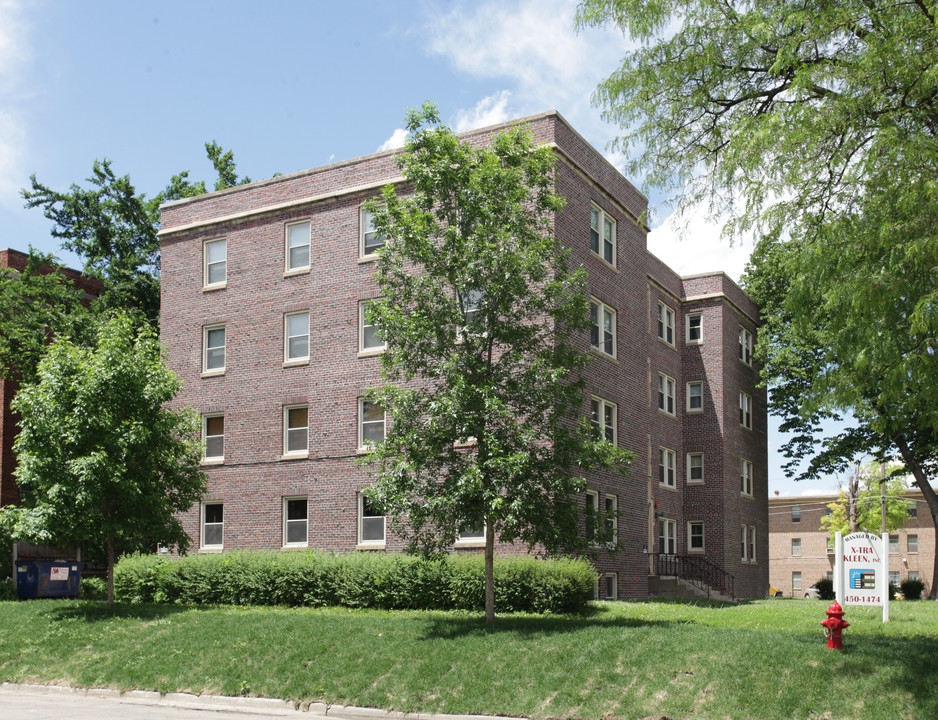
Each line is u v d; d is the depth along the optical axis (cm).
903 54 1314
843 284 1316
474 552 2434
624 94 1648
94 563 3359
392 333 1783
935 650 1338
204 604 2403
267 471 2875
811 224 1409
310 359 2859
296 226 2989
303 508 2817
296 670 1514
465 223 1828
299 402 2862
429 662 1473
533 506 1669
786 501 7844
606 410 2850
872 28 1402
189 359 3092
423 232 1792
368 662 1507
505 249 1731
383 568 2259
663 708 1240
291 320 2942
